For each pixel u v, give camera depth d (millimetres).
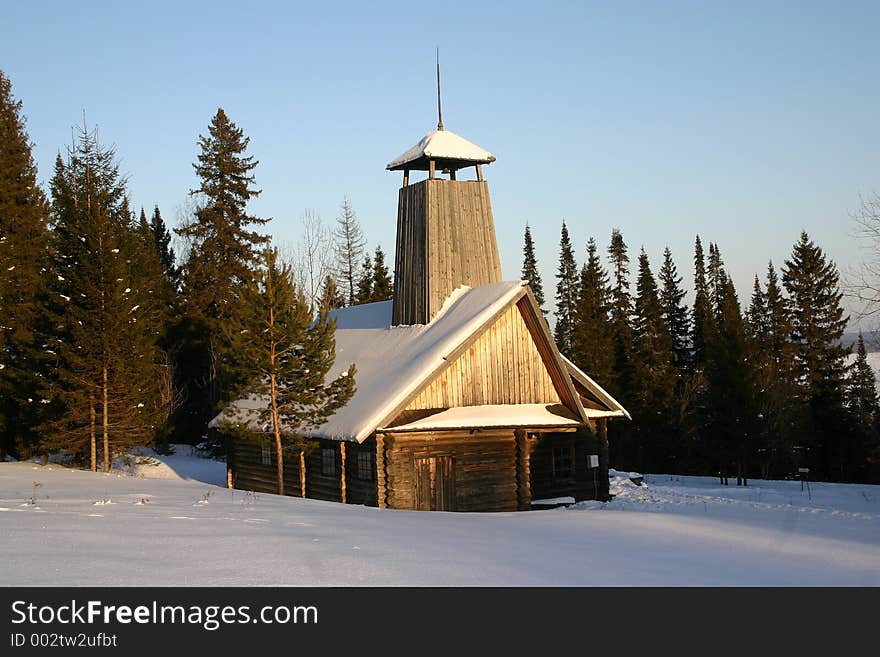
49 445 29375
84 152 44125
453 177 30781
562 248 71062
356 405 23672
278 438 23609
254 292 23125
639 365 57188
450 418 23094
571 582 8648
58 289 30094
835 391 48906
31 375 30125
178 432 51906
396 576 8469
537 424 23969
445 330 25156
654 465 55000
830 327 51875
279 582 7930
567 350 67625
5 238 34875
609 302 66312
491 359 24734
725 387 38562
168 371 46312
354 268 63281
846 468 47812
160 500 16047
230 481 31344
